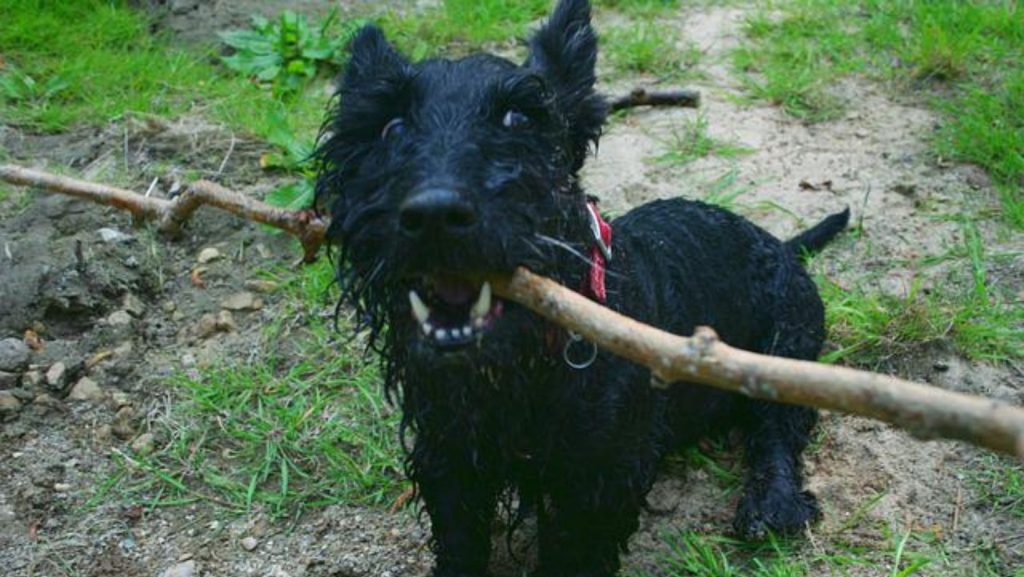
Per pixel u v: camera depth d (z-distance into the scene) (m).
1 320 1.02
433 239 0.57
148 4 1.57
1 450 0.92
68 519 0.86
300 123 1.29
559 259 0.64
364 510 0.87
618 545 0.78
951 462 0.88
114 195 0.90
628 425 0.72
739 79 1.38
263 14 1.54
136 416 0.95
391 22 1.49
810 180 1.20
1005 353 0.97
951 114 1.28
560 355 0.67
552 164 0.65
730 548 0.83
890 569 0.79
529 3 1.55
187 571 0.81
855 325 0.99
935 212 1.14
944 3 1.46
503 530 0.85
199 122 1.30
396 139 0.65
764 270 0.94
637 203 1.17
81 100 1.36
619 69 1.41
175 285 1.08
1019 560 0.79
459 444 0.72
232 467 0.91
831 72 1.37
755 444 0.90
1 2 1.50
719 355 0.48
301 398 0.96
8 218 1.14
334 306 1.05
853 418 0.93
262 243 1.13
